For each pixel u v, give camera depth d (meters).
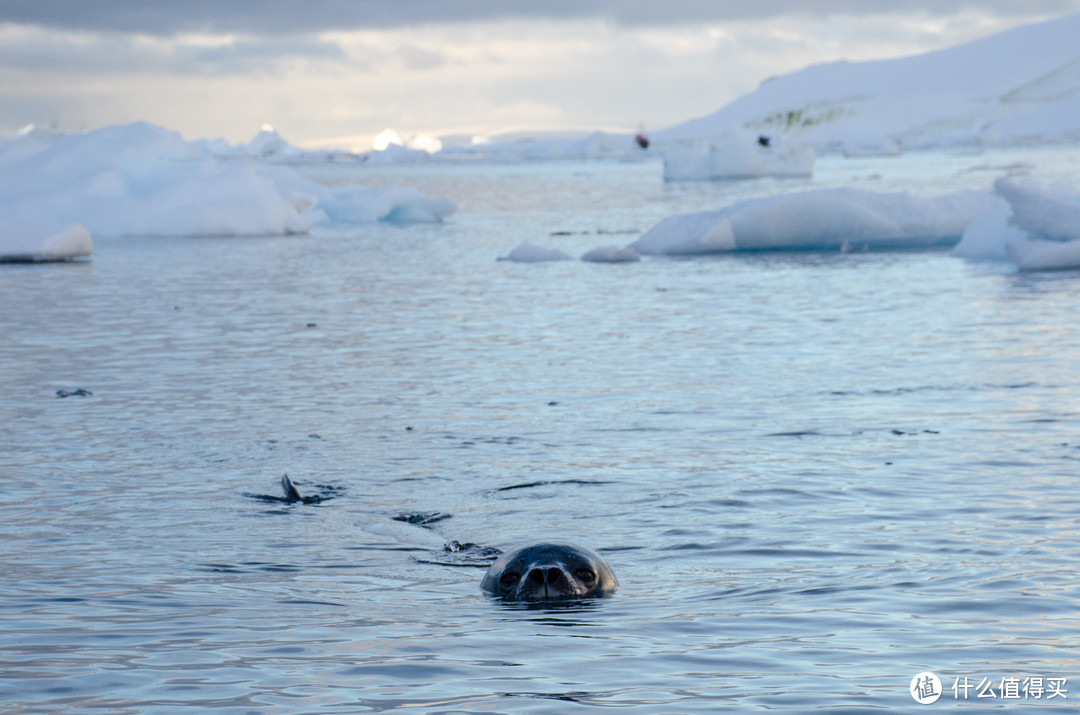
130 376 12.51
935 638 4.59
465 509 7.33
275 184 44.28
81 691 4.02
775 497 7.37
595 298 19.23
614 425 9.77
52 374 12.68
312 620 5.04
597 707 3.83
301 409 10.63
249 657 4.44
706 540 6.47
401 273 23.98
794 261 25.03
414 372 12.56
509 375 12.30
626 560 6.16
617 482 7.89
